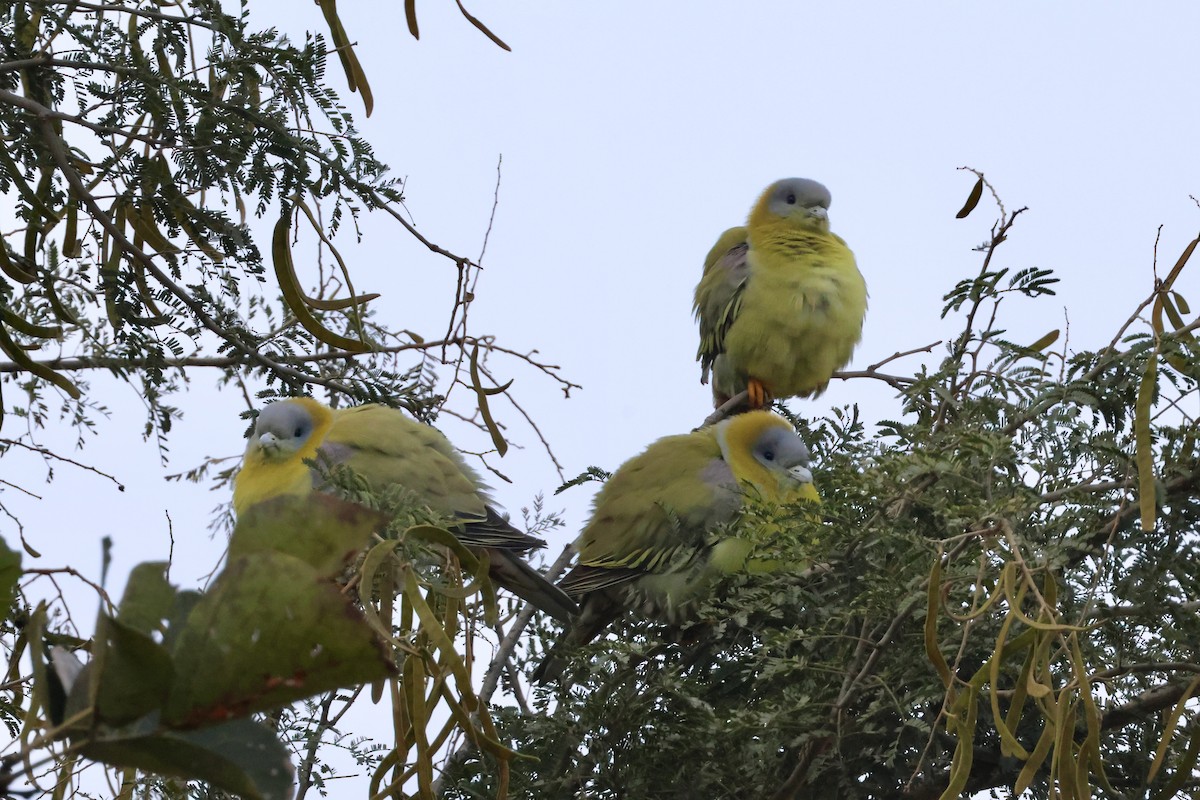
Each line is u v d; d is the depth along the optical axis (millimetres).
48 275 7598
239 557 2219
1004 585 5133
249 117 7738
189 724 2145
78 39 7758
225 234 8117
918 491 7312
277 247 7906
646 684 8383
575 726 8062
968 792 8172
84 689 2158
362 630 2180
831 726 7406
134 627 2100
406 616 4988
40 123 7770
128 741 2115
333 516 2512
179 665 2145
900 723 7941
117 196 8133
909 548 7176
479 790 8023
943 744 8008
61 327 9047
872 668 7461
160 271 8203
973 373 8711
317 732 7203
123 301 8406
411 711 4902
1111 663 7254
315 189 7793
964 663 7812
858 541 7926
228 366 9695
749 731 7594
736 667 8875
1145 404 6324
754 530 8711
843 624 7703
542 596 9727
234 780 2135
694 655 9344
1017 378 8508
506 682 8898
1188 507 7320
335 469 6188
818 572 8242
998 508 6539
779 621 8914
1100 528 7281
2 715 5285
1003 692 5773
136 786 5258
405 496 6031
